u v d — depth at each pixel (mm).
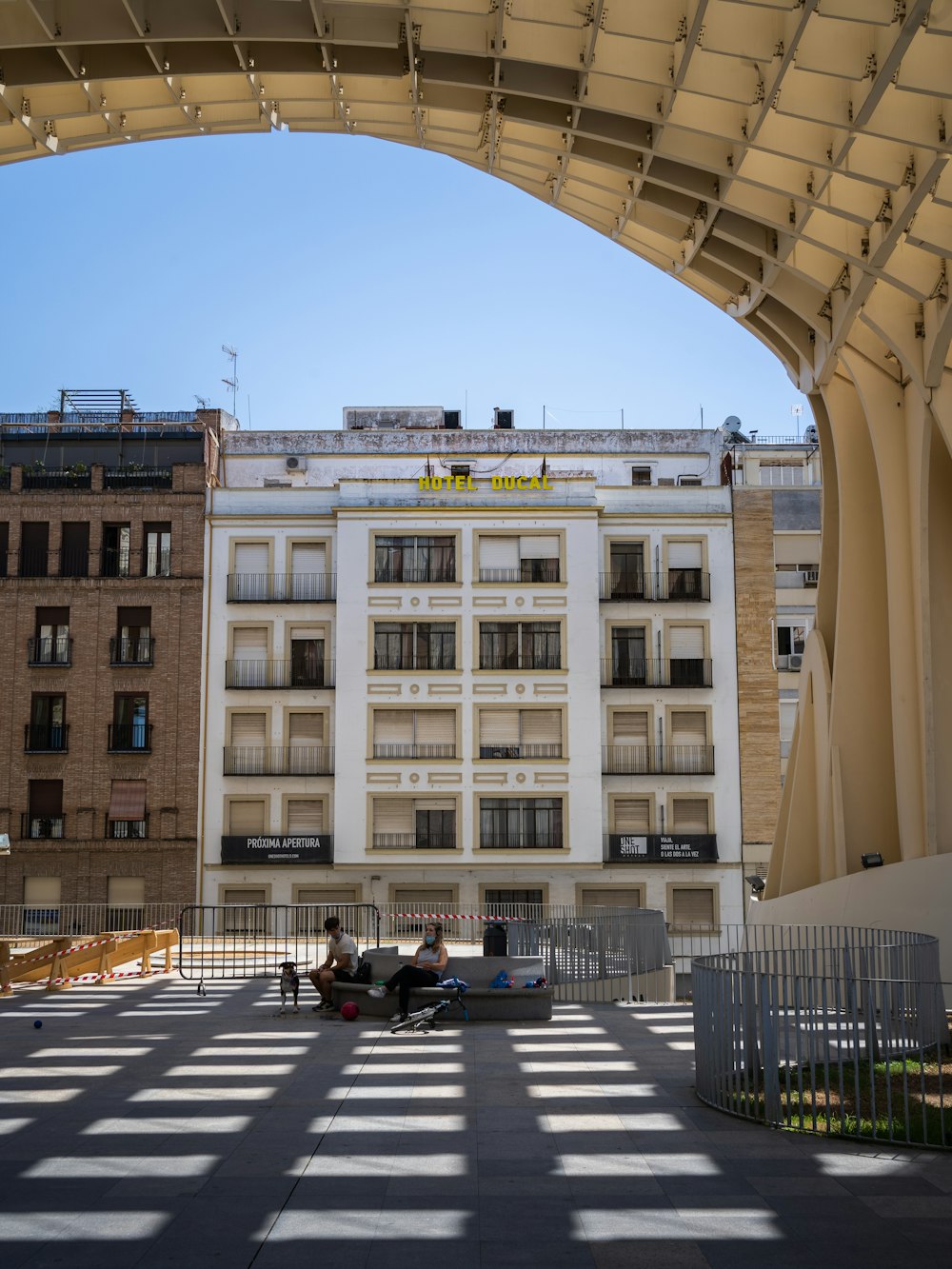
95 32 19297
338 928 21047
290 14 19531
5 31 19344
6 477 50969
